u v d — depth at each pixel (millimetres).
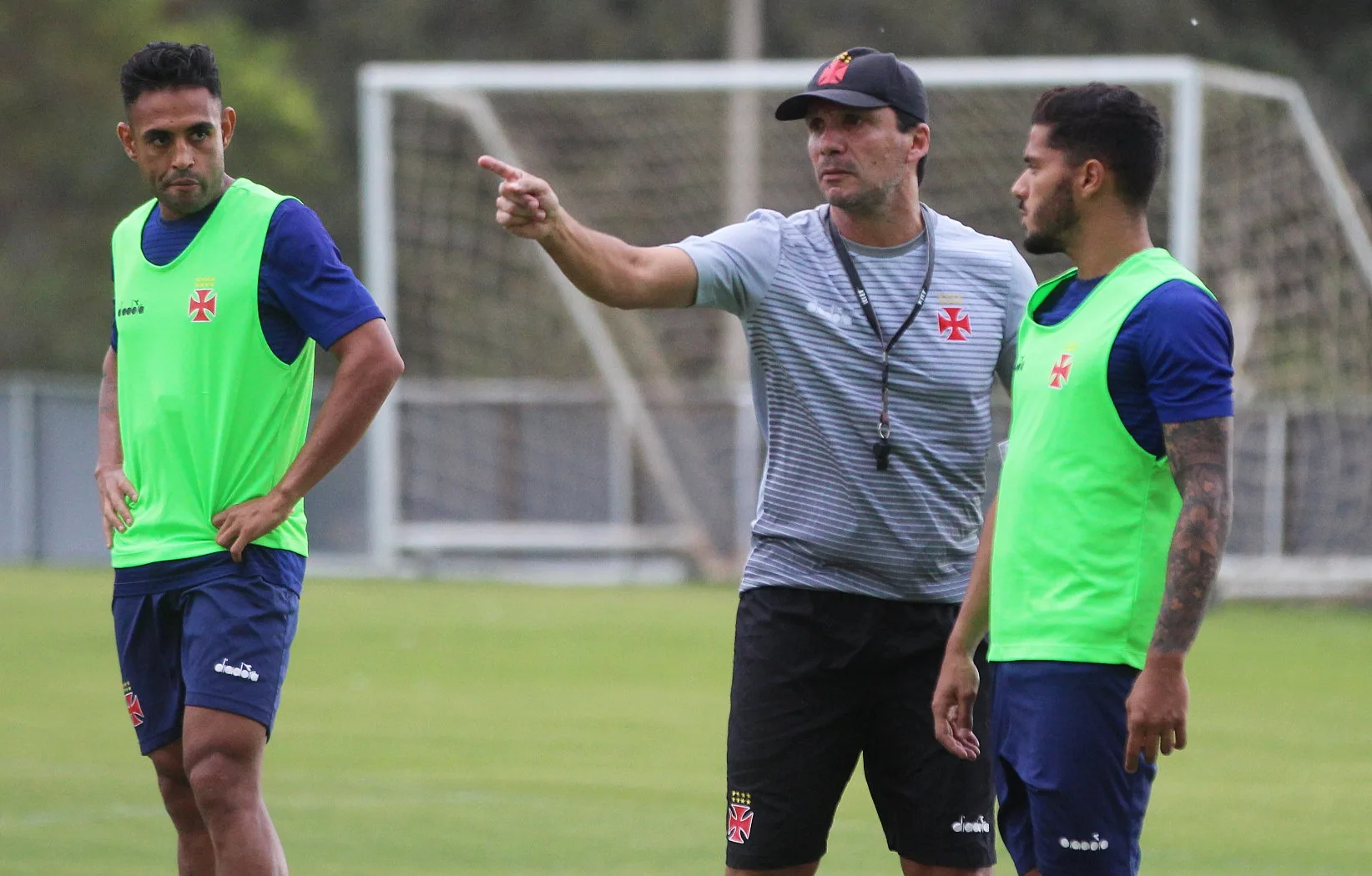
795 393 17469
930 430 17484
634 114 78688
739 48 103750
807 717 17562
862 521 17375
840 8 130250
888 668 17625
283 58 126562
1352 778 31328
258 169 117875
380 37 132625
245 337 17672
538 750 33500
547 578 70188
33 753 32594
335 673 43906
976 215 72375
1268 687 43094
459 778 30625
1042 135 15406
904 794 17719
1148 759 14914
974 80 66500
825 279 17500
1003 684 15477
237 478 17625
